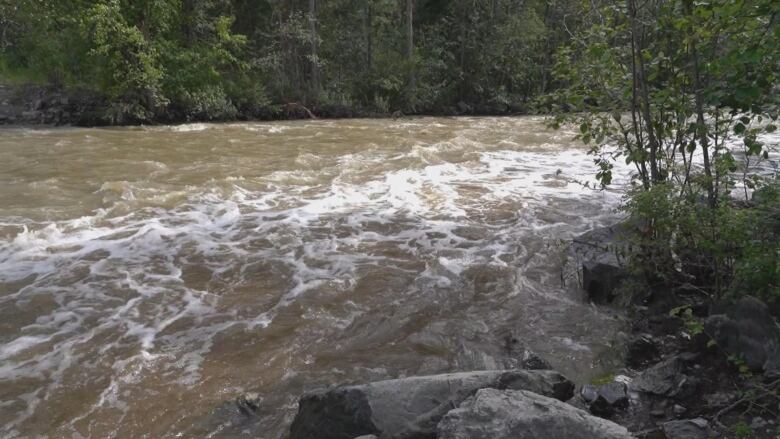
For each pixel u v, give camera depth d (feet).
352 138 58.29
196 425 12.44
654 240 17.38
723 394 12.71
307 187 34.83
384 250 23.67
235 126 70.79
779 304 14.57
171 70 75.61
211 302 18.80
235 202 31.22
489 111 108.88
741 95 14.07
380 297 19.11
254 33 100.48
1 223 26.86
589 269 18.83
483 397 10.12
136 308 18.34
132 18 71.77
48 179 36.27
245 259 22.63
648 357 14.93
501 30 111.14
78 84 78.33
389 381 11.33
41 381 14.19
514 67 113.91
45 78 82.89
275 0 91.86
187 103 76.84
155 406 13.15
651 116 18.76
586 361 14.99
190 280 20.61
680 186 17.99
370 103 98.89
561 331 16.72
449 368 14.84
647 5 17.58
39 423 12.55
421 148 47.37
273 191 33.73
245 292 19.56
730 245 15.47
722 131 16.48
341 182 35.99
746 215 14.96
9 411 12.97
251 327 17.07
